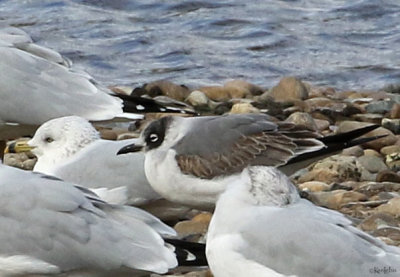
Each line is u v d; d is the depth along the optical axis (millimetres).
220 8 27516
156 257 10883
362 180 15867
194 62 24312
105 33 25938
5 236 11102
